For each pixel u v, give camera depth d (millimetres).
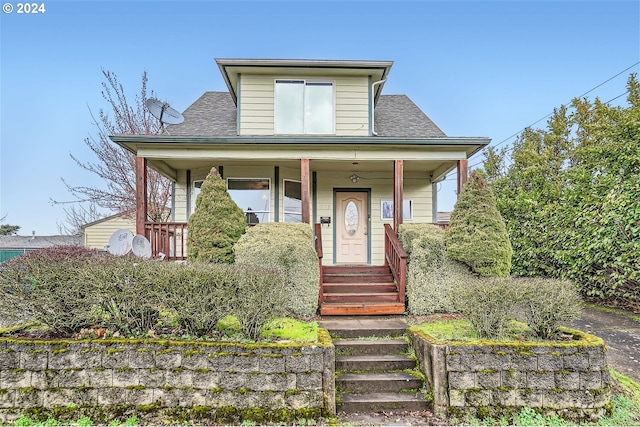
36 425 4012
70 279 4590
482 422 4086
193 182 10258
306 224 7598
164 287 4527
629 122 6820
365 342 5352
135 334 4555
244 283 4535
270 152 8352
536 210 9312
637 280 6723
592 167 8062
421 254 6785
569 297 4648
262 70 9828
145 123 15461
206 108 11555
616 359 5090
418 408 4344
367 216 11070
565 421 4070
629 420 4035
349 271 8172
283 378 4164
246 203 9945
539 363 4230
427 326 5555
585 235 7598
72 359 4223
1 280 4605
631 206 6492
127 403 4141
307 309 6398
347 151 8414
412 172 11227
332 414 4145
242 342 4359
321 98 10055
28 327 4895
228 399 4125
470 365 4246
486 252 6520
